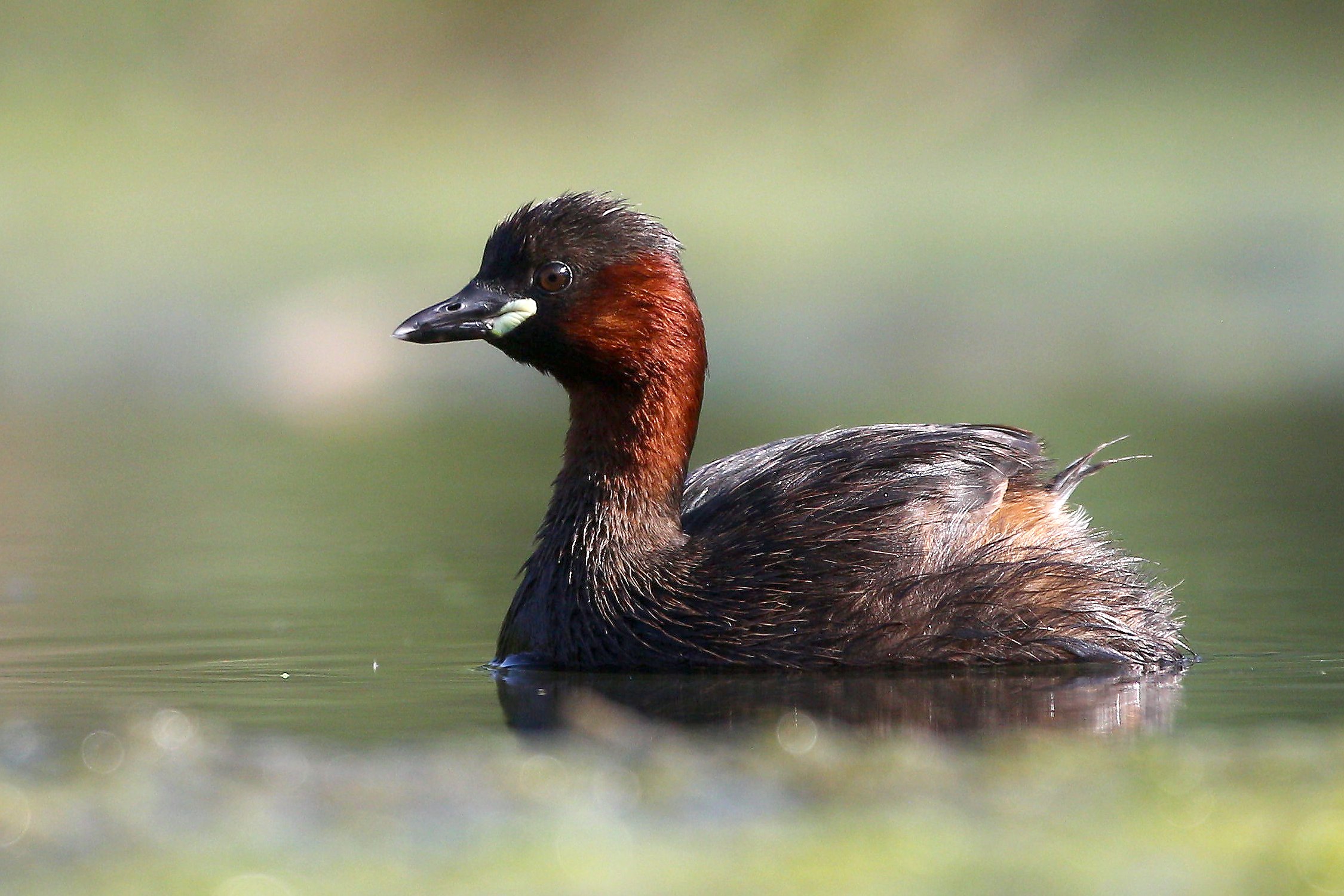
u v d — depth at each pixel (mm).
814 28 34000
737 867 6383
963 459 11539
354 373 26688
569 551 11242
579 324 11406
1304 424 21531
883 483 11305
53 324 27312
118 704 9672
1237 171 29625
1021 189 29922
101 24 33812
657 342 11438
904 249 28062
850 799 7148
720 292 27406
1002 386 24938
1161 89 33000
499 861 6508
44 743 8164
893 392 24281
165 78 33594
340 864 6496
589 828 6840
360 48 34125
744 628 10805
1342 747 7688
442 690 10234
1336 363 25500
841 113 33188
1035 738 8266
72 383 26969
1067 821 6812
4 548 15609
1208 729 8727
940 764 7609
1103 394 24078
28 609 12805
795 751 7863
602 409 11469
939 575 10828
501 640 11398
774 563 10961
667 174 31359
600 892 6172
